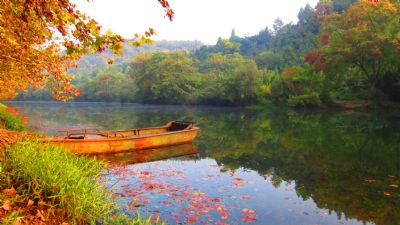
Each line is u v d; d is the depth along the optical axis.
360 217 6.85
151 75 74.19
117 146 13.16
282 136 19.12
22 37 5.59
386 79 40.16
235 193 8.32
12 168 6.68
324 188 8.88
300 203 7.66
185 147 15.27
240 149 15.09
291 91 50.34
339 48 39.12
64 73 8.74
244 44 129.38
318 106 44.12
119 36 3.86
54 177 6.20
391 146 15.21
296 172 10.67
